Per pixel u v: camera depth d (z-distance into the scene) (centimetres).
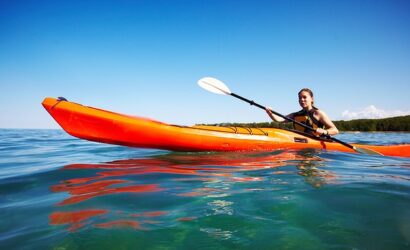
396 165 415
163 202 230
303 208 215
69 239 169
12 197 249
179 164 395
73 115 422
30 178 318
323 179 304
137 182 294
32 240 168
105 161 431
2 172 355
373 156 507
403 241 167
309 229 181
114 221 193
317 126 564
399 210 212
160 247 160
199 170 353
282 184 283
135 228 182
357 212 208
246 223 190
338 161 430
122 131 440
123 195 249
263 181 296
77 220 195
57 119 422
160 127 458
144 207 219
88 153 546
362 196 243
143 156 480
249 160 423
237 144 504
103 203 229
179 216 201
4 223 192
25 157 505
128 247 160
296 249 158
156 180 302
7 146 725
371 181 296
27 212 211
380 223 190
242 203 227
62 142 862
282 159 432
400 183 287
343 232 178
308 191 257
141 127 446
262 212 208
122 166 383
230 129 519
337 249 158
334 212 208
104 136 440
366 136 1459
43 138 1074
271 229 181
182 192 257
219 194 250
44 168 378
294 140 545
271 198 238
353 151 549
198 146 482
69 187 278
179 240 168
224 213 206
